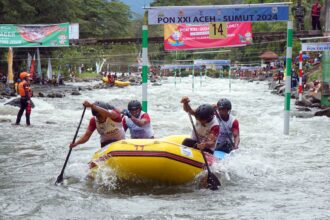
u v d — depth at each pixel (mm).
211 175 6887
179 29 13961
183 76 77438
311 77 30531
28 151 10117
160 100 26469
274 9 11836
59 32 25891
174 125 14938
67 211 5629
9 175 7754
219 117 8367
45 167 8398
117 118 7516
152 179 6797
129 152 6758
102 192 6613
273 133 13016
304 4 44406
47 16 39094
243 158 8680
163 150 6715
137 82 50344
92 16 69375
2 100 21672
